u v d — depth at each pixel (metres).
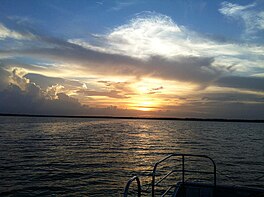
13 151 41.59
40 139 63.09
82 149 46.41
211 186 8.36
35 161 32.69
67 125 155.00
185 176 25.31
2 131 88.19
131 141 64.31
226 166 31.64
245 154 43.78
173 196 7.95
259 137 91.81
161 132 110.75
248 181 23.97
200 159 36.94
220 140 73.56
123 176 25.38
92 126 153.00
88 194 19.41
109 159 35.84
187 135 93.88
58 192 19.73
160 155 41.03
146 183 22.64
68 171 27.09
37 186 21.08
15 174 25.06
